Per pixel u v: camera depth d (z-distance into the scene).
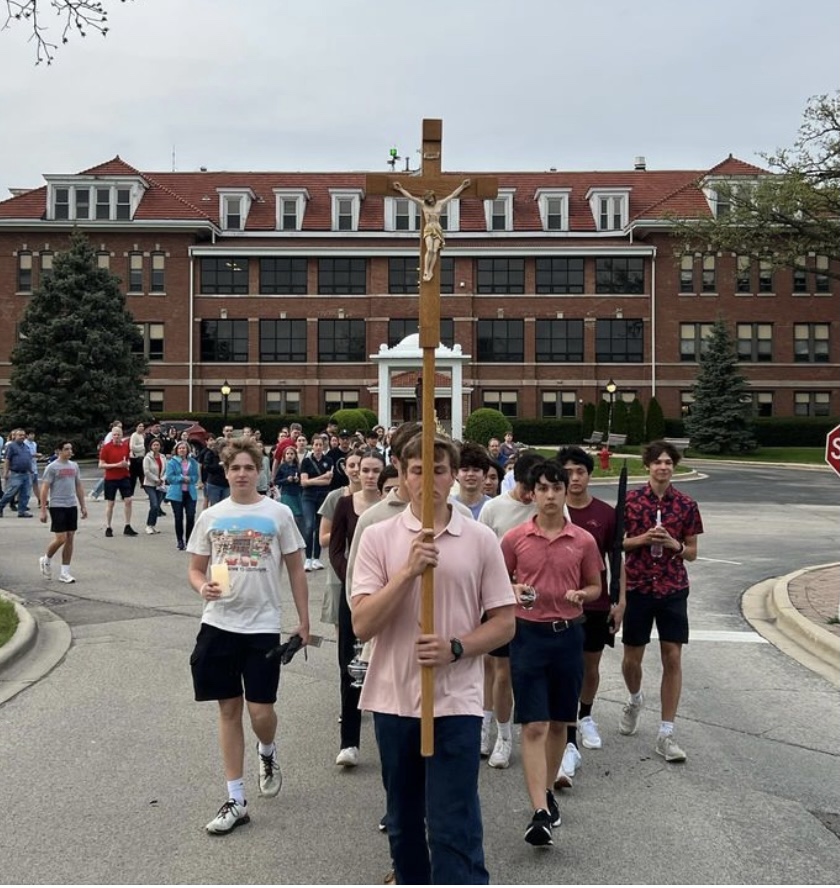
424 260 3.77
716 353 48.44
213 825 4.85
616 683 8.09
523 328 52.84
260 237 52.66
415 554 3.60
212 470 15.33
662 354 52.44
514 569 5.25
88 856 4.60
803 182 34.09
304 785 5.57
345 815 5.13
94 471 35.34
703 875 4.46
